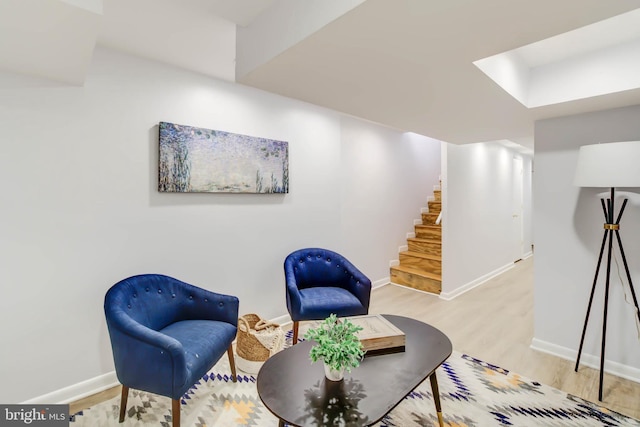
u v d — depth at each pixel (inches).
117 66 84.5
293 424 48.1
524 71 88.0
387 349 69.5
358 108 93.2
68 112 77.0
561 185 101.9
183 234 97.9
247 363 91.4
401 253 192.7
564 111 95.0
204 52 86.1
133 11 66.1
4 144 69.3
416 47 54.1
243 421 72.2
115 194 84.6
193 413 74.5
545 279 105.8
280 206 122.9
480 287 181.8
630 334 90.0
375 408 51.3
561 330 102.9
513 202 239.5
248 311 114.3
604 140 93.1
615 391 84.2
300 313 98.2
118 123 84.7
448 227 160.1
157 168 91.7
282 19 57.0
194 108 99.1
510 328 124.9
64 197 76.9
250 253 114.4
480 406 77.7
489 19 45.3
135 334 64.0
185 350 69.2
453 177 163.3
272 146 117.3
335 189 143.3
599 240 95.3
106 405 77.0
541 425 71.3
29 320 73.1
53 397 76.4
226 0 59.6
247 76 68.5
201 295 87.3
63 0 43.3
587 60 81.7
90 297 81.3
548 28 47.1
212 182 102.0
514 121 108.0
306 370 62.3
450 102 86.4
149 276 83.4
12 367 71.4
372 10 42.9
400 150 194.5
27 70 68.5
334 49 55.1
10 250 70.5
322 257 122.0
